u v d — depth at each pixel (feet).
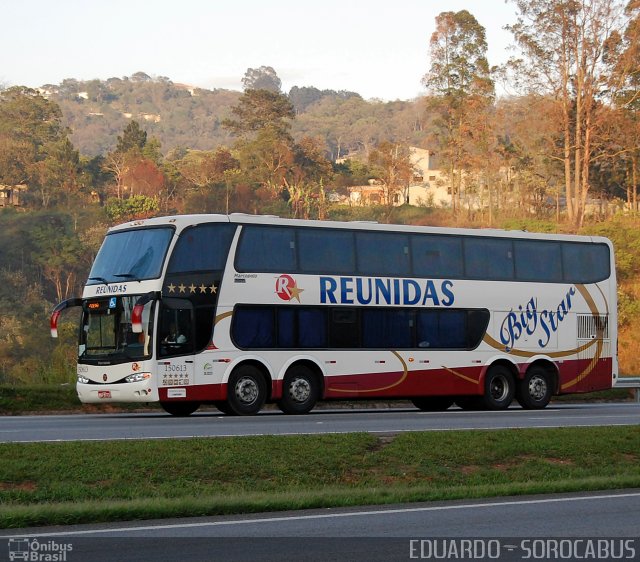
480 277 111.96
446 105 366.43
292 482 57.72
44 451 59.11
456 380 109.29
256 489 55.52
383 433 71.31
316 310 101.71
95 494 51.49
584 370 118.32
